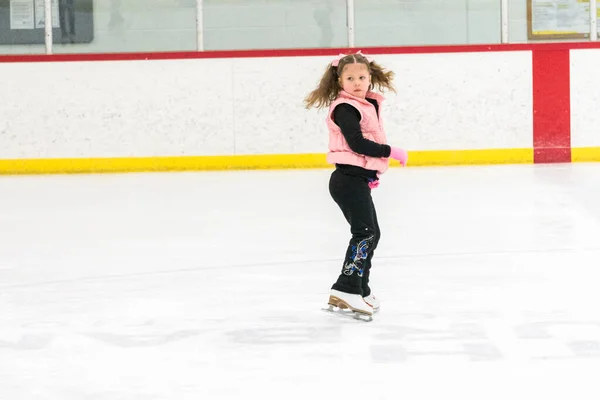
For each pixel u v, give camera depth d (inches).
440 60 619.8
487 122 623.5
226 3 622.2
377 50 618.2
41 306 260.1
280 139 621.3
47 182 570.6
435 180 539.8
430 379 186.2
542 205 435.5
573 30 625.9
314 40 625.3
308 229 382.6
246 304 257.3
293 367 197.0
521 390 178.2
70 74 616.1
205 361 203.0
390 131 622.8
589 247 331.6
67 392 183.6
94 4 619.2
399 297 262.1
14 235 386.3
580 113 624.7
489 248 334.6
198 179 572.4
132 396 180.1
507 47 619.8
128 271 308.0
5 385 189.0
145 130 619.8
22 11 617.6
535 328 225.0
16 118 616.7
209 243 356.2
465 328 226.7
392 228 380.8
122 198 493.0
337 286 238.8
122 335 226.7
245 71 618.5
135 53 616.1
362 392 179.0
